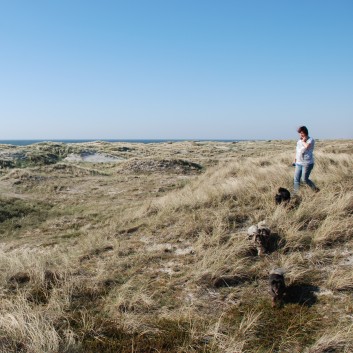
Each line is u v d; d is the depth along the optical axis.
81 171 31.91
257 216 9.07
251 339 4.83
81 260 8.41
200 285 6.50
